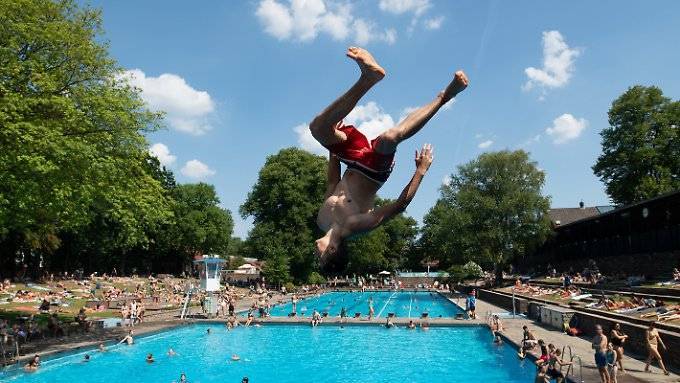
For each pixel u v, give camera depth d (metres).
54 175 22.59
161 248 89.69
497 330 30.16
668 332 18.83
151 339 30.73
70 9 26.20
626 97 56.34
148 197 27.86
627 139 54.97
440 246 68.56
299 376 21.66
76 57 24.88
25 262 67.38
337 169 4.66
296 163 73.50
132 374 21.88
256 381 20.83
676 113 54.31
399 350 27.52
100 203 26.67
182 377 19.75
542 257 75.38
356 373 22.09
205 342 30.42
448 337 31.53
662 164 53.88
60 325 28.83
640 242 44.38
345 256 4.19
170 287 68.06
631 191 54.19
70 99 23.72
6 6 22.48
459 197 63.38
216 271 54.03
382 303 60.12
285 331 34.50
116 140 25.92
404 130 4.12
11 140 21.66
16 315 33.53
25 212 23.48
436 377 21.14
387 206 4.20
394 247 110.25
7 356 21.91
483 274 88.31
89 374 21.75
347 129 4.50
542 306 33.19
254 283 78.12
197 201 94.69
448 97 4.26
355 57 3.87
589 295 35.78
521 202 61.56
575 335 26.89
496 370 22.22
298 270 75.06
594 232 55.41
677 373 17.09
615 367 15.73
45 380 20.58
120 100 25.70
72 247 71.69
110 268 86.88
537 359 21.11
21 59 24.12
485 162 64.12
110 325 32.62
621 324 22.45
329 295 73.81
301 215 72.00
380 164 4.29
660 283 34.62
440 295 68.25
